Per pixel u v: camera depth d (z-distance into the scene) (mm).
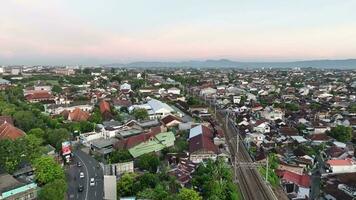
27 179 89125
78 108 179625
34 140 106438
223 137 146625
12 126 128875
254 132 155000
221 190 85500
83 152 124438
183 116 191500
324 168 114938
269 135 153750
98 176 99312
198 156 116125
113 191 82938
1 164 92562
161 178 94375
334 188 95125
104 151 121688
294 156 126875
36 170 89375
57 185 79000
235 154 127500
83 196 85188
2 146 94312
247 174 107125
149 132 137375
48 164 88688
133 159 110938
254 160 120375
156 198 77438
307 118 187375
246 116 193125
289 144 141250
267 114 193125
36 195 83625
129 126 152750
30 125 142000
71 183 93812
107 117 175750
